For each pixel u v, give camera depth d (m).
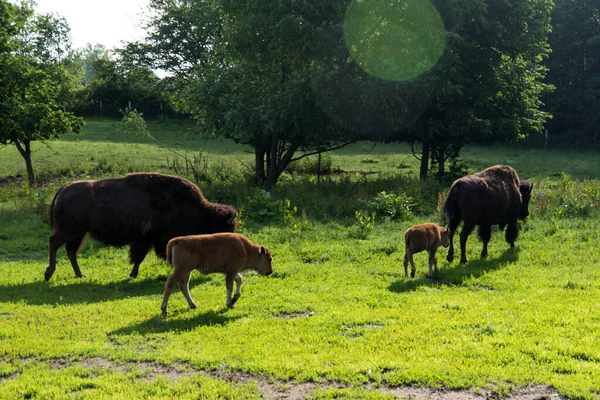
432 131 21.86
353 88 19.77
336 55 20.09
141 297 9.43
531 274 9.95
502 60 23.89
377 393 5.45
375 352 6.48
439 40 19.69
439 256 11.79
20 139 23.22
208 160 32.47
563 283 9.18
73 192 10.69
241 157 34.06
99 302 9.14
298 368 6.07
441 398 5.40
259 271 9.02
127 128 45.25
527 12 22.66
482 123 21.94
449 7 20.42
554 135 45.03
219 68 23.00
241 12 21.33
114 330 7.57
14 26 22.59
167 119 51.16
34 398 5.54
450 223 11.33
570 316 7.43
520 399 5.33
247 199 17.66
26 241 14.41
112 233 10.79
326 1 19.77
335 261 11.69
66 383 5.87
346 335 7.16
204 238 8.31
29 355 6.81
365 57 19.98
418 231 10.02
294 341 6.96
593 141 43.62
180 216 11.08
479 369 5.88
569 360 6.00
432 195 18.73
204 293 9.48
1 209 18.66
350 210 16.98
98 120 52.09
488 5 21.78
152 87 42.44
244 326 7.61
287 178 25.30
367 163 32.88
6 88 21.81
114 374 6.09
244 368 6.16
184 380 5.88
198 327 7.61
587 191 17.19
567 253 11.41
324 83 19.81
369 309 8.20
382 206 16.25
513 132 23.27
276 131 20.89
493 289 9.27
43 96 23.05
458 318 7.56
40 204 17.97
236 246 8.51
